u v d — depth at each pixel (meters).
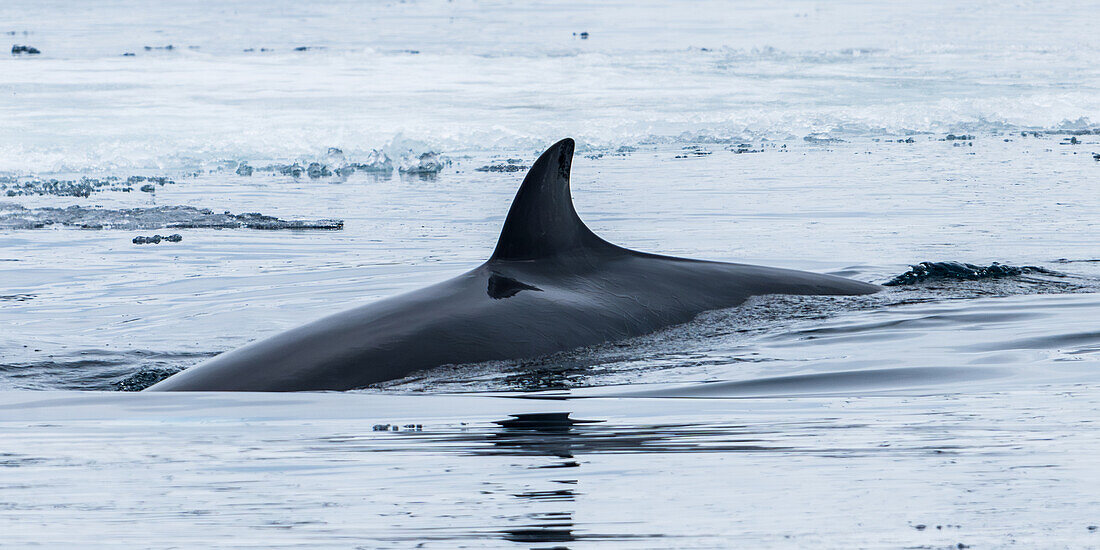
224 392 30.42
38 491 18.62
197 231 70.06
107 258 60.78
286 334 34.38
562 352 34.22
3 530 15.99
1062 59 192.88
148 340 41.34
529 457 21.00
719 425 24.25
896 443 21.53
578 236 39.66
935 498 17.06
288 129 122.19
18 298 50.38
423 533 15.55
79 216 76.62
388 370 32.09
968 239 62.38
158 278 54.84
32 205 82.31
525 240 38.47
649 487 18.22
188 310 47.22
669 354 34.16
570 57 196.88
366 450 22.05
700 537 15.13
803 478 18.66
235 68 178.38
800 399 27.72
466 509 16.92
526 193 38.47
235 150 113.12
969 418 24.12
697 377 31.05
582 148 115.62
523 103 142.12
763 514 16.30
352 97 146.38
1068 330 36.16
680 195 83.38
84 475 19.91
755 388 29.47
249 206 81.69
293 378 31.34
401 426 25.11
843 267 53.97
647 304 37.81
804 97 147.62
